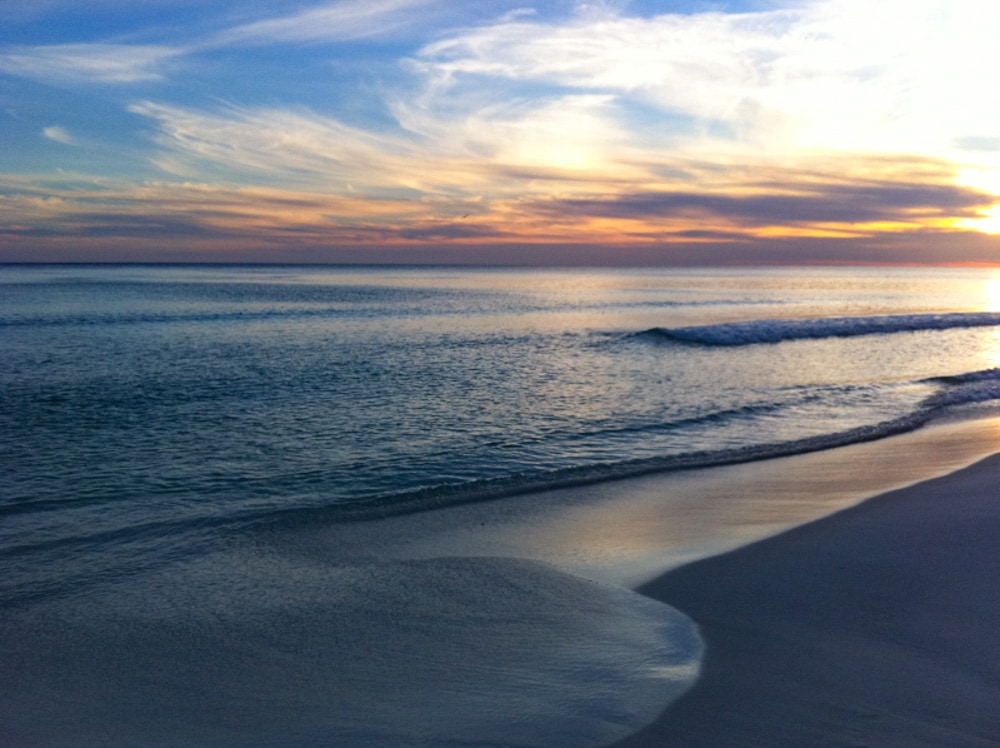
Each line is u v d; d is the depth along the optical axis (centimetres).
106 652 543
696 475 1073
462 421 1459
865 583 636
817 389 1847
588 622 577
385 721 436
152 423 1421
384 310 4794
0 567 732
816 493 959
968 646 514
